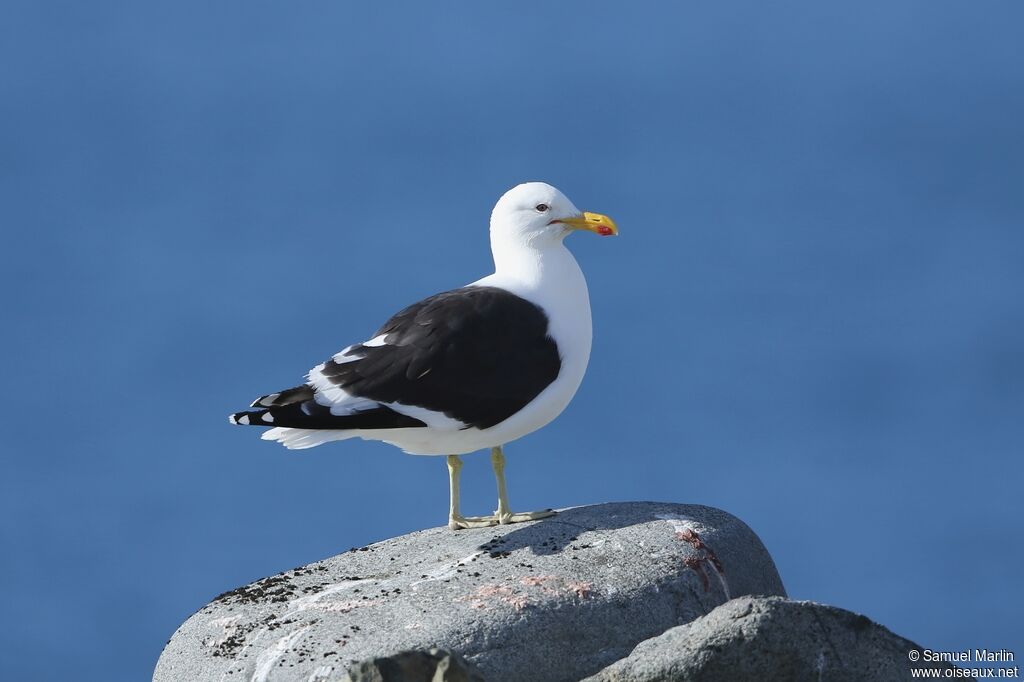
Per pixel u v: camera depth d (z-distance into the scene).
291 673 12.55
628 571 13.45
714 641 11.33
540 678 12.67
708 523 14.25
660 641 11.65
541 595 13.03
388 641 12.65
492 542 14.21
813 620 11.49
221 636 13.44
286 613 13.52
